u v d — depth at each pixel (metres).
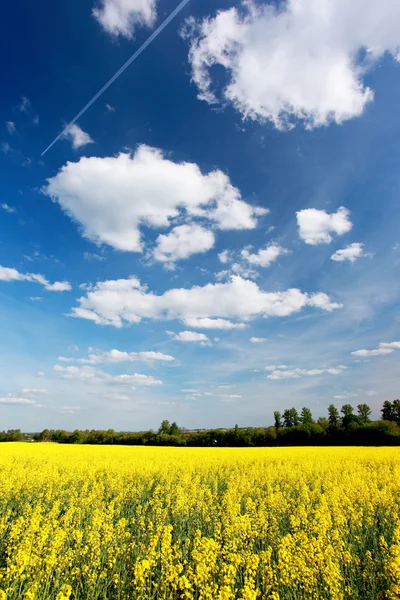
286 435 61.28
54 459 26.81
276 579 7.06
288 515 12.55
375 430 52.66
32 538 8.21
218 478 20.47
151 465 23.16
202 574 6.29
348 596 7.29
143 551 8.83
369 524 11.07
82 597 7.69
